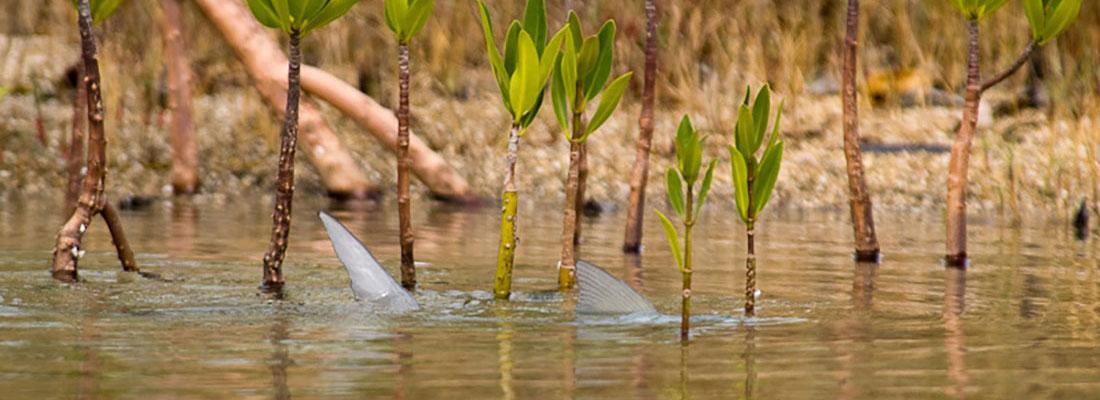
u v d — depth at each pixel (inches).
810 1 689.0
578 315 285.4
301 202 589.0
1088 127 633.6
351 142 650.2
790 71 668.7
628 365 230.2
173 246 419.2
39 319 270.7
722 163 631.2
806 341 256.4
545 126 663.8
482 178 628.4
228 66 688.4
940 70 690.2
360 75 672.4
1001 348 250.7
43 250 396.8
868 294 328.5
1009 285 349.1
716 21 671.1
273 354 235.9
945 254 422.6
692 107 663.8
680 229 503.2
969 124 398.6
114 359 229.6
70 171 502.6
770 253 424.8
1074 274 375.6
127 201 573.0
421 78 682.2
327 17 303.7
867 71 695.1
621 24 652.7
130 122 652.7
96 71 333.7
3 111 646.5
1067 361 238.1
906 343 255.4
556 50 303.4
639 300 290.2
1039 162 622.2
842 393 210.1
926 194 609.3
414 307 294.5
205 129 654.5
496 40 662.5
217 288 322.0
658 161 631.2
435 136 652.1
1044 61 660.7
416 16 316.8
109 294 308.3
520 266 383.6
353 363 228.5
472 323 273.7
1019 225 537.0
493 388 210.1
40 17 708.0
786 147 643.5
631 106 666.2
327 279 344.2
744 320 282.5
